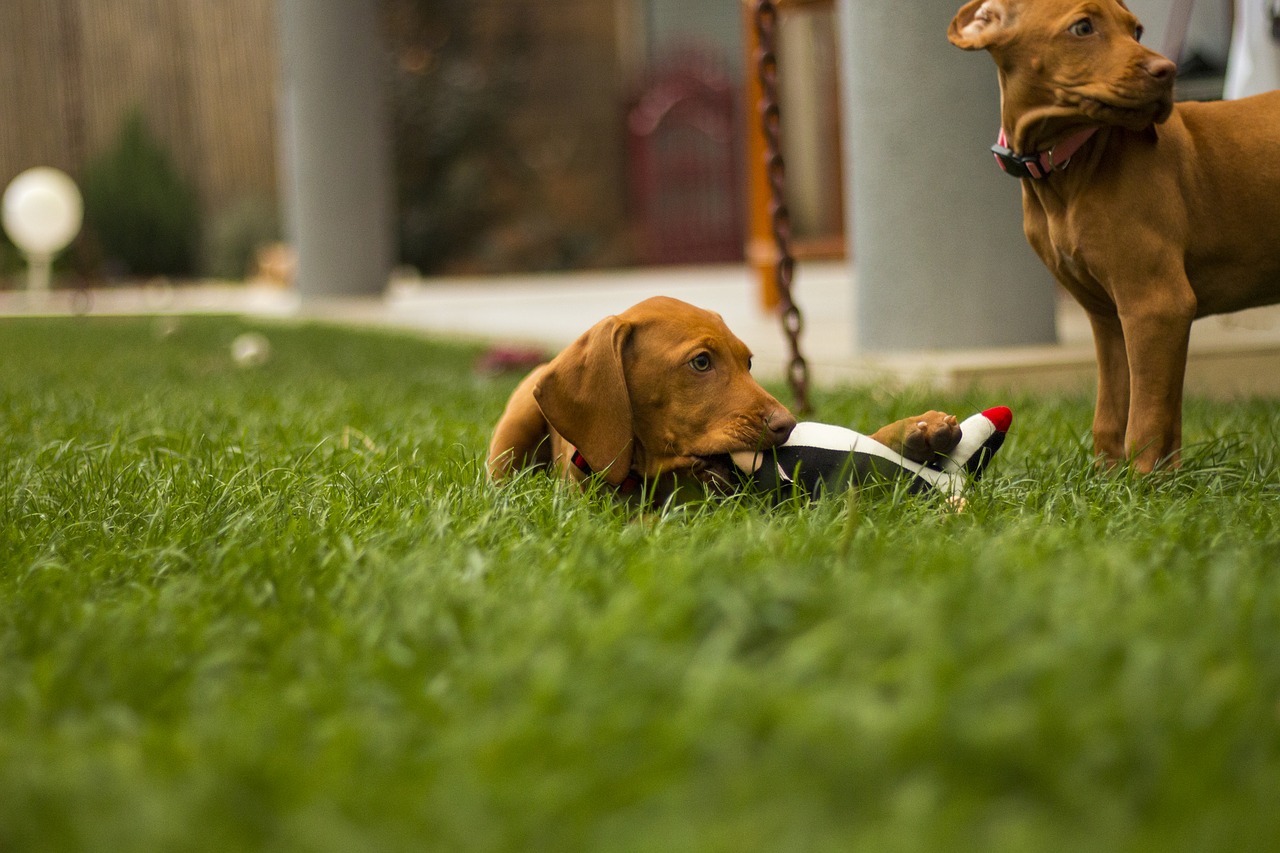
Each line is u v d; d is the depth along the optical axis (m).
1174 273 3.50
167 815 1.58
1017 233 6.95
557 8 28.14
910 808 1.50
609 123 28.22
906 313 7.00
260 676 2.17
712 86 27.47
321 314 16.55
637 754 1.73
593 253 27.95
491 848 1.51
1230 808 1.52
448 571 2.67
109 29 26.12
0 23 25.52
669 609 2.15
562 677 1.94
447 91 28.20
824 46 23.62
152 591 2.76
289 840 1.55
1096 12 3.37
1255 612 2.16
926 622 2.01
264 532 3.18
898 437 3.39
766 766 1.64
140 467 4.09
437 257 28.23
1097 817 1.51
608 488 3.54
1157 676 1.84
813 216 24.23
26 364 9.48
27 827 1.60
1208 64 6.86
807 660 1.88
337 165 17.88
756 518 3.10
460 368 8.89
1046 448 4.14
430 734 1.87
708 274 24.44
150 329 13.83
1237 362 6.50
